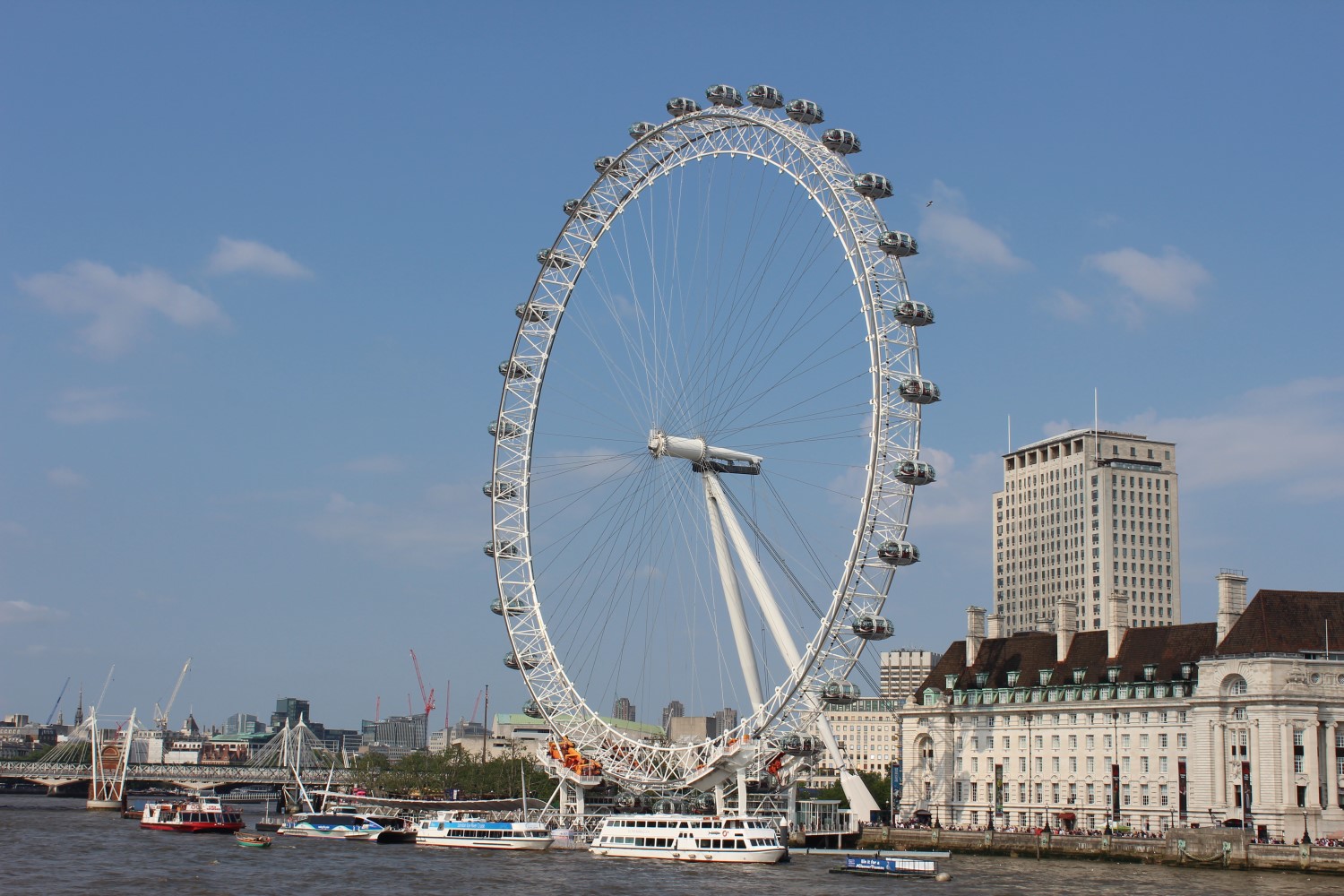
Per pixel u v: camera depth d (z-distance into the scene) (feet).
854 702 573.33
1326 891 493.36
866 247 574.15
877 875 535.19
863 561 570.87
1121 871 577.02
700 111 625.41
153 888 466.70
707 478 625.00
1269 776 651.25
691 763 630.33
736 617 624.59
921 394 567.59
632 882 494.18
